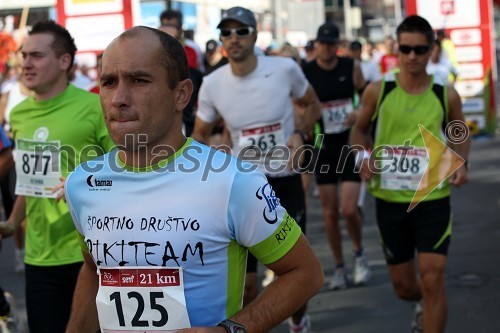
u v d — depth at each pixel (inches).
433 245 205.6
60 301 181.8
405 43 210.2
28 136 186.5
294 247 105.9
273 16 1143.6
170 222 102.2
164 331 103.4
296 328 231.5
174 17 330.6
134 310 104.0
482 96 564.4
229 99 229.0
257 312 103.0
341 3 1654.8
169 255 101.9
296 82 233.3
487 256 322.7
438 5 555.2
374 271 313.9
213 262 103.0
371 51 1010.7
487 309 256.5
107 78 102.3
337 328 246.1
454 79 501.7
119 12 422.6
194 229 101.7
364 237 376.5
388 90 216.7
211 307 103.8
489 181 512.1
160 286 102.8
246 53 223.8
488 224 384.5
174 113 104.5
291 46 391.2
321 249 355.3
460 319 247.9
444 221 208.4
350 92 319.9
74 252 181.8
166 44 102.7
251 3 1090.7
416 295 223.3
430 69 427.8
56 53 185.6
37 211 183.9
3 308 215.3
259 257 106.3
